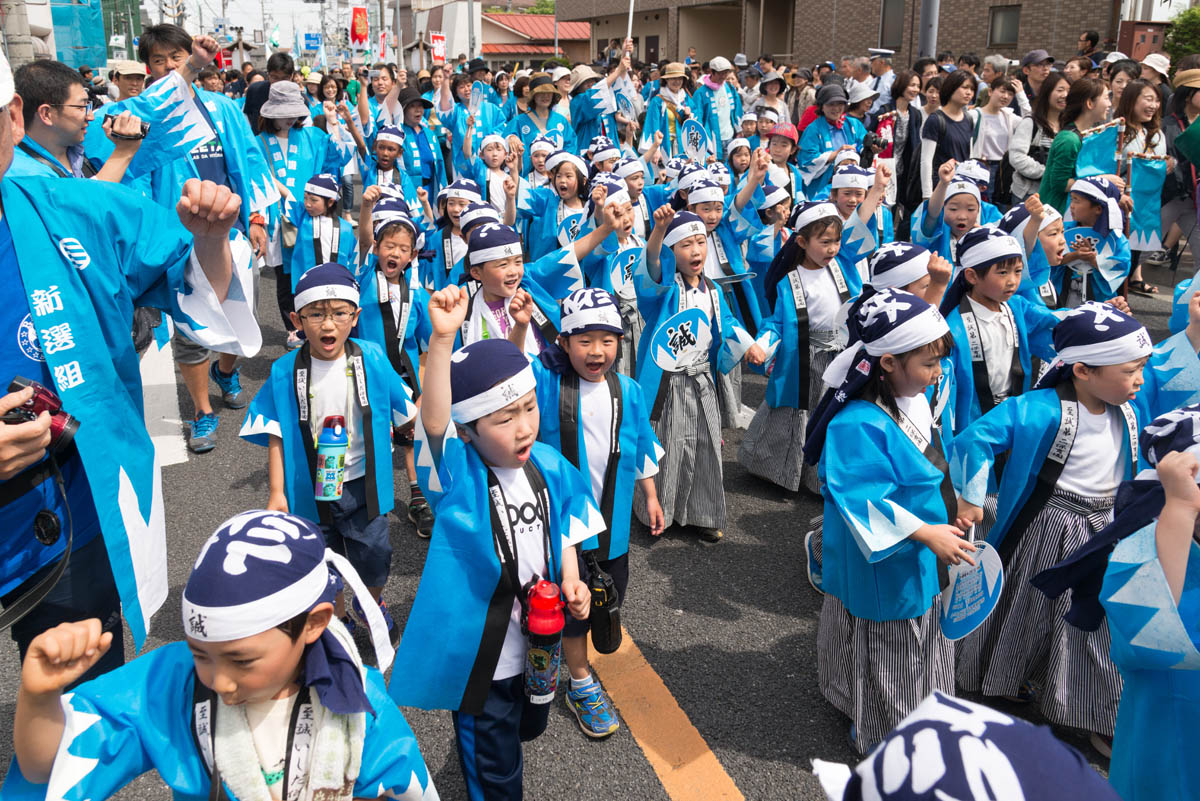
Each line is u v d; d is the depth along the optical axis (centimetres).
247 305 287
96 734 185
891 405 324
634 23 3631
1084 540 336
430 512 521
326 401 387
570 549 294
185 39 611
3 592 255
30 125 430
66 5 1858
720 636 423
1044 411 338
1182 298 439
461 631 280
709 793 328
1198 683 237
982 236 438
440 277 658
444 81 1286
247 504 554
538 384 381
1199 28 1584
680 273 511
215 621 180
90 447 254
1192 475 234
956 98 895
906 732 118
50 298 249
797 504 562
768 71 1691
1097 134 756
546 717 314
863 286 527
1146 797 251
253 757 193
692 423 499
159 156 471
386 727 206
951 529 304
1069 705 339
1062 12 2034
